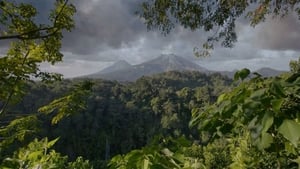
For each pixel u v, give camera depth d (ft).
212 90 243.81
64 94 23.06
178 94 294.66
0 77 20.85
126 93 318.04
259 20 25.86
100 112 267.80
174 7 24.04
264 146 2.99
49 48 23.93
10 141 18.63
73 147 231.91
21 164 4.16
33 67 22.52
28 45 23.49
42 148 4.73
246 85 3.72
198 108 4.12
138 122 276.21
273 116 2.99
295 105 3.36
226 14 24.27
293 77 3.46
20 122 20.80
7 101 21.77
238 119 3.64
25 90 22.75
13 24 22.24
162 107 281.74
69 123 234.58
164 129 252.01
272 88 3.19
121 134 270.05
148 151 3.29
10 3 21.45
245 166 6.30
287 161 4.36
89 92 23.45
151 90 325.83
